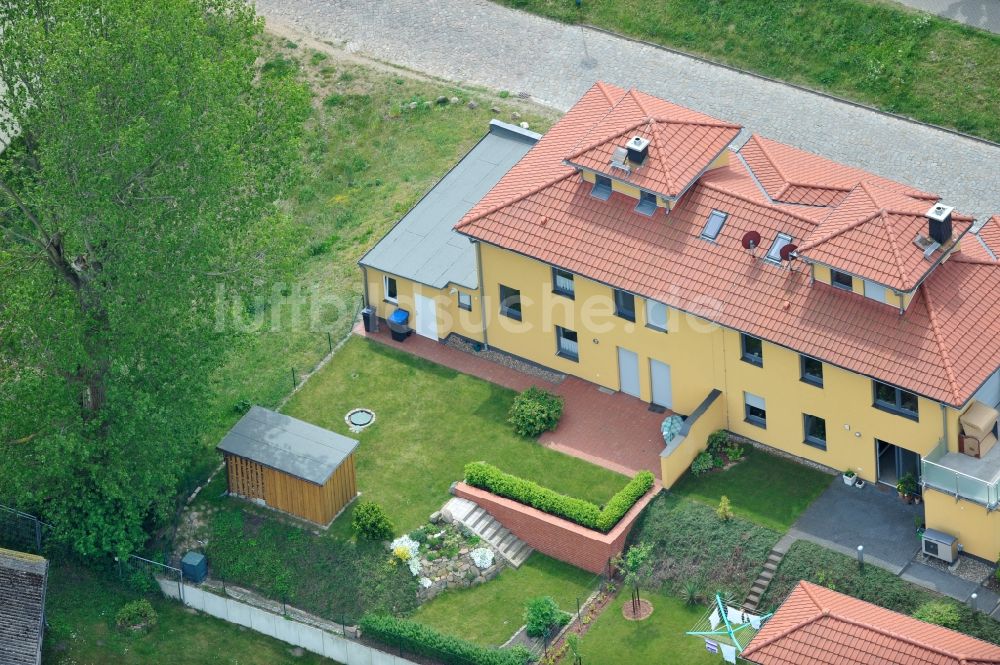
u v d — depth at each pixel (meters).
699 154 81.56
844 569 75.31
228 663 77.38
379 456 83.88
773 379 79.06
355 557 79.44
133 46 74.62
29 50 74.94
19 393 77.44
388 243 89.44
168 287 76.56
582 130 87.38
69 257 78.62
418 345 89.25
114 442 78.31
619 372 84.81
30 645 75.38
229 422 86.12
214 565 80.50
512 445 83.62
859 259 75.75
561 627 76.38
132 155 74.00
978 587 73.81
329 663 77.25
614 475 81.62
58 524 80.19
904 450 77.56
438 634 75.38
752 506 78.69
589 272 81.19
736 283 78.81
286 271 80.62
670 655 74.56
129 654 77.69
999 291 76.81
